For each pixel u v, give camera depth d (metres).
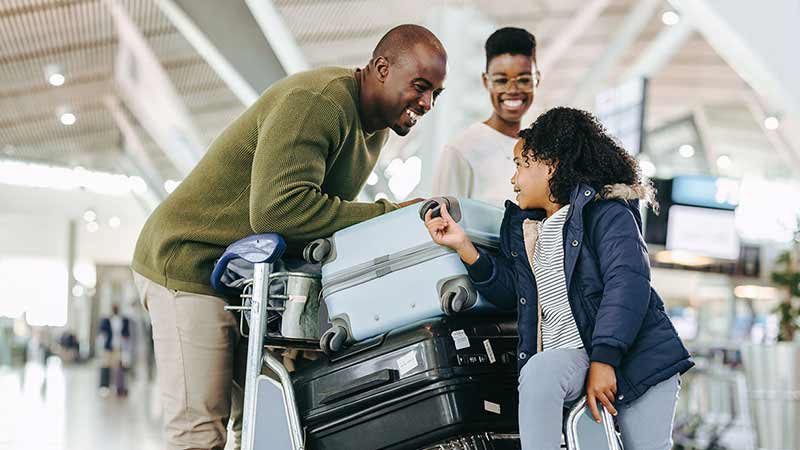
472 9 9.22
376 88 2.70
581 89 14.69
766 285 11.76
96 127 21.70
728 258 10.62
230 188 2.73
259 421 2.40
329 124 2.59
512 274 2.38
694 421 8.06
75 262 34.44
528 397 2.17
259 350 2.42
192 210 2.74
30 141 22.92
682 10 6.77
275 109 2.57
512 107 3.50
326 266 2.44
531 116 7.95
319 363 2.44
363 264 2.39
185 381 2.73
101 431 8.30
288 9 9.91
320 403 2.38
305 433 2.41
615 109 10.76
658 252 10.88
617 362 2.11
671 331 2.21
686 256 11.03
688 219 10.48
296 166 2.51
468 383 2.28
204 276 2.73
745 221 11.45
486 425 2.32
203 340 2.72
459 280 2.30
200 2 8.93
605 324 2.11
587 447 2.16
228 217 2.73
